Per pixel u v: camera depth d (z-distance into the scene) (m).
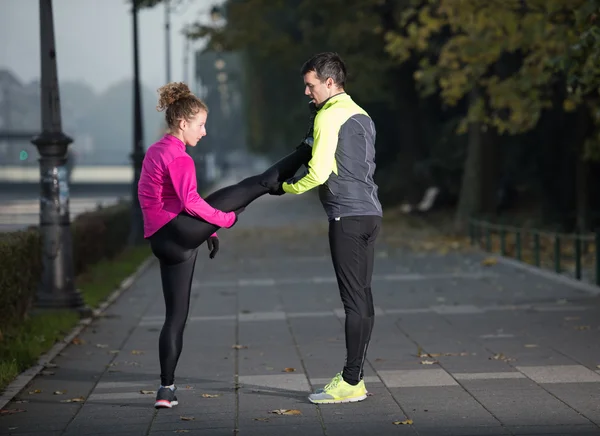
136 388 7.32
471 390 6.91
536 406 6.34
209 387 7.26
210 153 76.00
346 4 29.92
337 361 8.34
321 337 9.79
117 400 6.86
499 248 21.73
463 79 19.25
